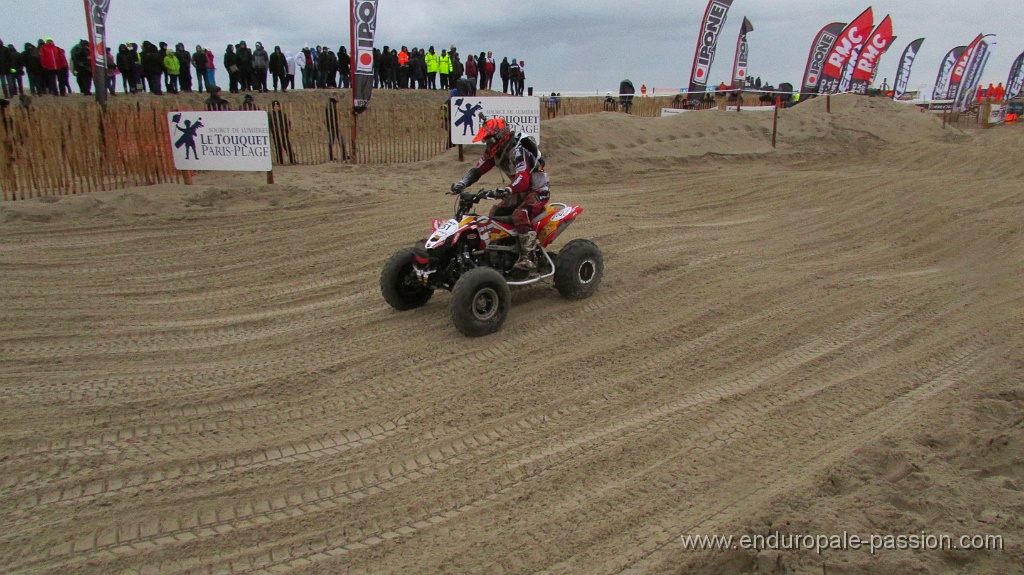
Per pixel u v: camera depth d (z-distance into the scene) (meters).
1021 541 3.16
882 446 4.01
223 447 4.14
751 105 29.06
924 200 10.99
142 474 3.84
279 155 14.45
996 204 10.44
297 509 3.57
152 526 3.41
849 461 3.87
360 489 3.74
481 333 5.75
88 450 4.06
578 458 4.02
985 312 6.24
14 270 7.43
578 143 16.11
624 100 25.33
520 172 5.80
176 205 10.23
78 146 10.40
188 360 5.37
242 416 4.52
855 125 20.50
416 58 24.97
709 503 3.58
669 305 6.55
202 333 5.93
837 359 5.35
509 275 6.24
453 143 14.40
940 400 4.62
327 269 7.75
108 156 10.80
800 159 17.70
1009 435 4.04
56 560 3.16
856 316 6.23
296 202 10.87
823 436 4.23
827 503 3.51
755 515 3.41
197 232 9.20
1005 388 4.70
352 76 14.46
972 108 30.70
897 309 6.38
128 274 7.51
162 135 11.40
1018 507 3.41
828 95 21.67
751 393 4.80
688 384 4.96
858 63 24.17
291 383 4.98
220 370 5.20
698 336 5.83
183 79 20.62
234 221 9.80
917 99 34.75
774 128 18.58
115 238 8.82
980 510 3.40
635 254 8.28
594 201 11.81
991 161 15.44
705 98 26.77
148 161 11.32
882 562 3.06
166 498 3.63
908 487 3.62
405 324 6.12
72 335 5.80
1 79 18.59
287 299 6.81
